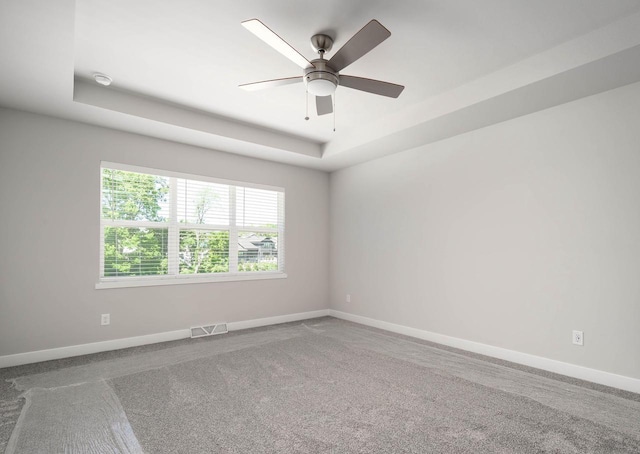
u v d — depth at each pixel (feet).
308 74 7.38
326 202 17.72
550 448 5.89
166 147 12.78
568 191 9.36
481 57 8.40
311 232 17.11
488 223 11.12
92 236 11.20
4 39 6.68
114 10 6.67
